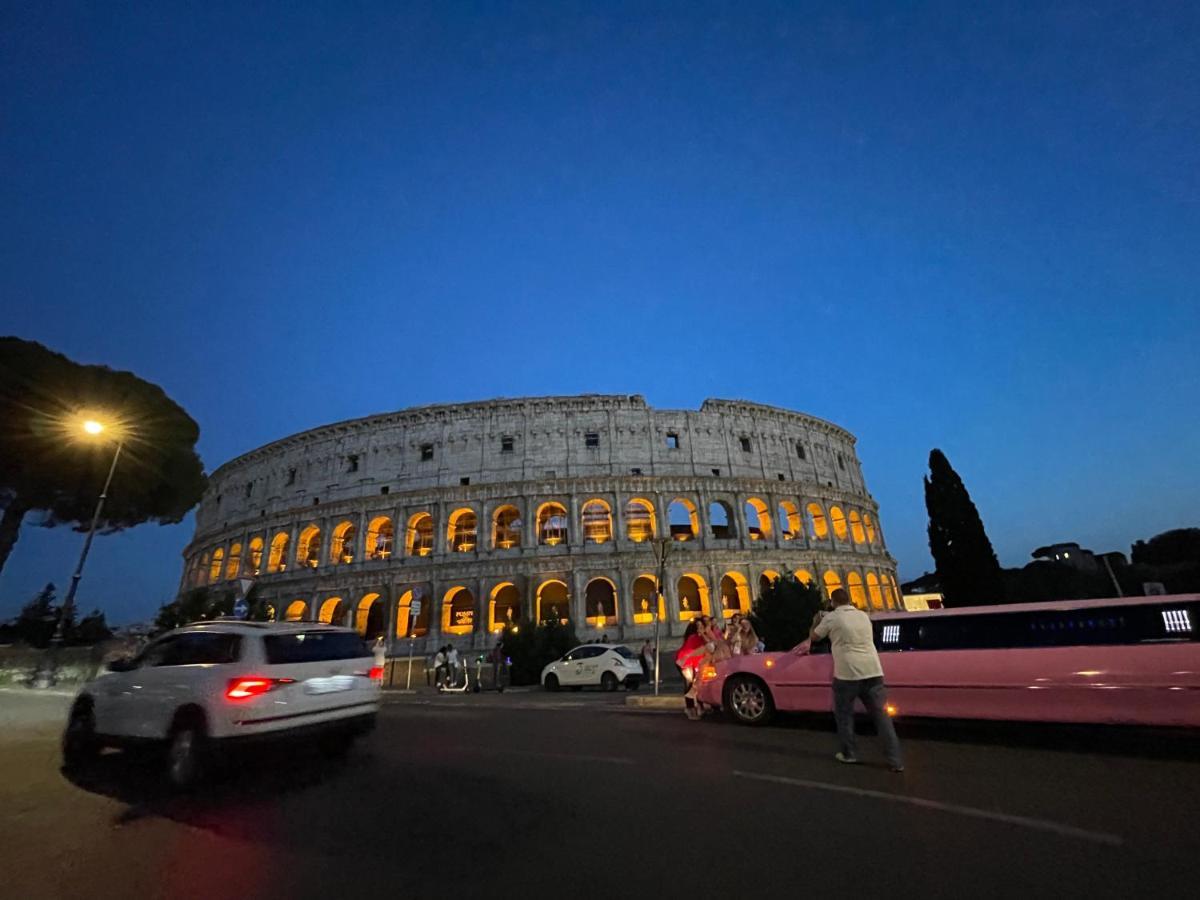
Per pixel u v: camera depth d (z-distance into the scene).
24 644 41.62
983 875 5.02
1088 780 7.81
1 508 33.66
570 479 50.38
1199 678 8.86
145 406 35.78
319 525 52.97
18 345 31.36
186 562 69.12
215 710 8.91
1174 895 4.54
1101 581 62.06
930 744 10.39
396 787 8.68
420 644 46.66
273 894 5.15
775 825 6.43
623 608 46.91
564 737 12.57
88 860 6.04
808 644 12.57
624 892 4.90
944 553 44.53
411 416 54.72
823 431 61.94
